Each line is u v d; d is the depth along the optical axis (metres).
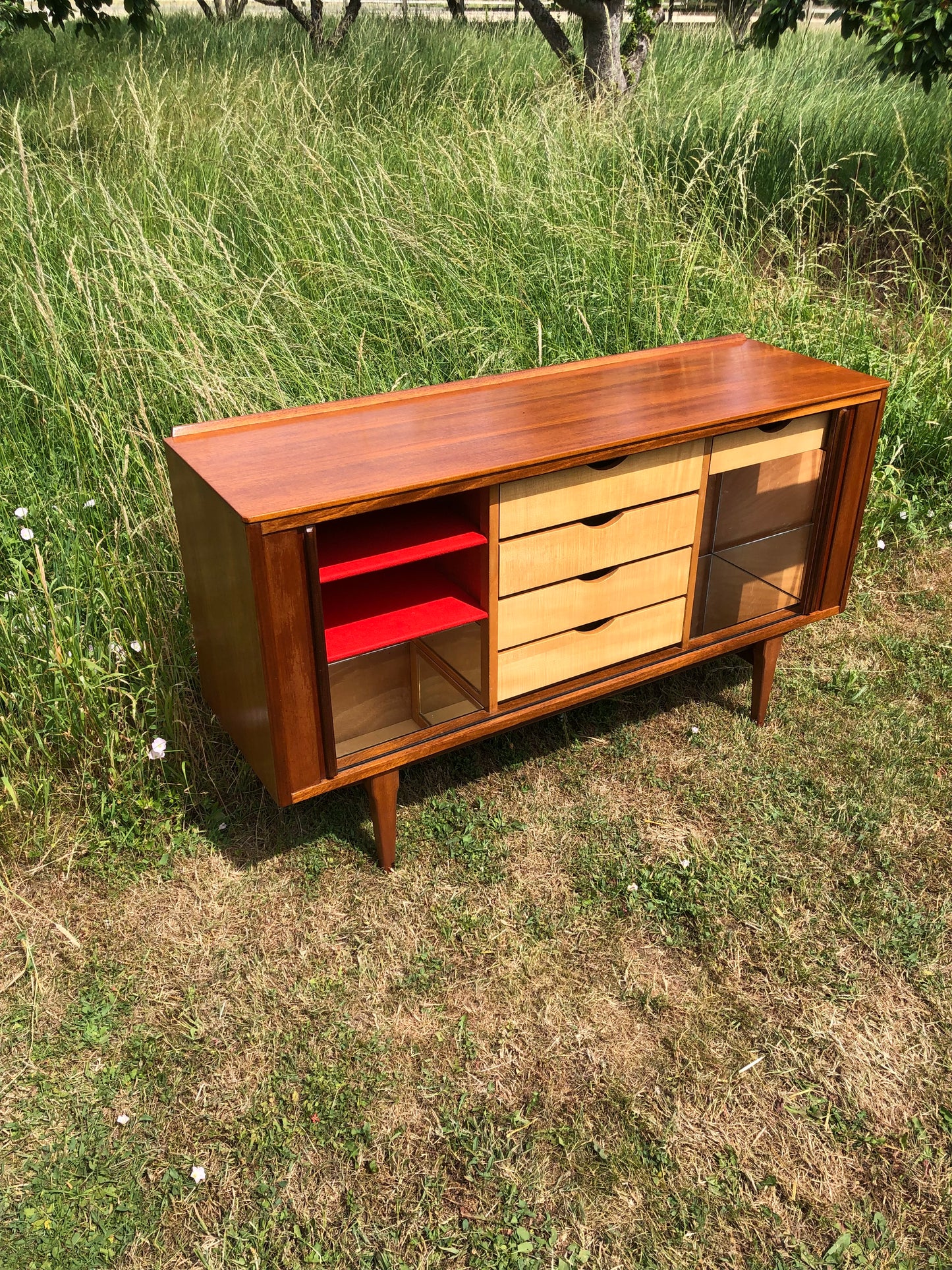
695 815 2.97
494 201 4.99
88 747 2.93
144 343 3.73
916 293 5.57
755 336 4.74
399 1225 1.95
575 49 10.46
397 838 2.88
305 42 11.43
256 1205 1.99
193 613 2.78
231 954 2.53
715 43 10.43
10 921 2.62
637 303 4.65
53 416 3.59
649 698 3.49
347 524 2.54
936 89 7.92
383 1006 2.40
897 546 4.36
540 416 2.73
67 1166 2.06
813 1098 2.19
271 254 4.81
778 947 2.53
